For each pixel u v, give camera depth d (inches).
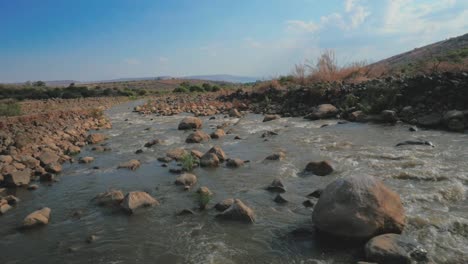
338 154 352.5
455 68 591.5
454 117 437.4
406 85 564.4
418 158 313.7
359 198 184.4
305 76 910.4
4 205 263.0
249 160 359.6
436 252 162.4
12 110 724.7
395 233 178.2
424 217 195.8
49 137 531.5
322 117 609.0
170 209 242.7
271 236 194.7
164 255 182.7
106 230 217.0
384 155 331.6
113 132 624.1
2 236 217.8
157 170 346.9
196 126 607.8
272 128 554.3
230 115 750.5
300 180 286.7
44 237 213.6
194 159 359.3
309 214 219.6
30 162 381.1
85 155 437.1
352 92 657.0
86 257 186.5
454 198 223.6
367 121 527.2
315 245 181.6
